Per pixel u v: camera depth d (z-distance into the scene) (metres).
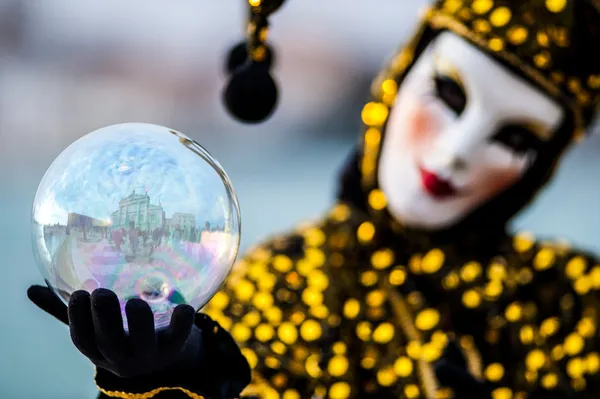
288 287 1.66
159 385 1.38
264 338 1.62
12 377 2.57
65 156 1.34
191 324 1.33
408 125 1.67
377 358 1.65
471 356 1.67
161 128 1.36
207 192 1.33
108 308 1.31
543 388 1.69
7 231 3.91
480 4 1.64
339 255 1.69
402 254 1.69
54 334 2.91
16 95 6.75
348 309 1.66
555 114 1.66
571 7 1.63
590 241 3.79
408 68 1.70
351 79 7.30
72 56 7.17
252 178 5.42
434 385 1.64
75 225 1.32
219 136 7.00
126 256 1.31
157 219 1.32
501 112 1.65
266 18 1.49
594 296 1.74
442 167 1.65
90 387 2.53
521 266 1.74
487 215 1.69
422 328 1.66
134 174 1.32
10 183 5.05
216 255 1.34
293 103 7.35
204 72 7.32
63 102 6.83
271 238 1.72
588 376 1.71
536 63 1.64
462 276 1.69
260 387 1.59
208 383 1.40
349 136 7.23
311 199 4.67
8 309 3.06
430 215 1.67
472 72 1.64
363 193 1.71
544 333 1.72
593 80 1.66
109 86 7.18
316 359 1.63
